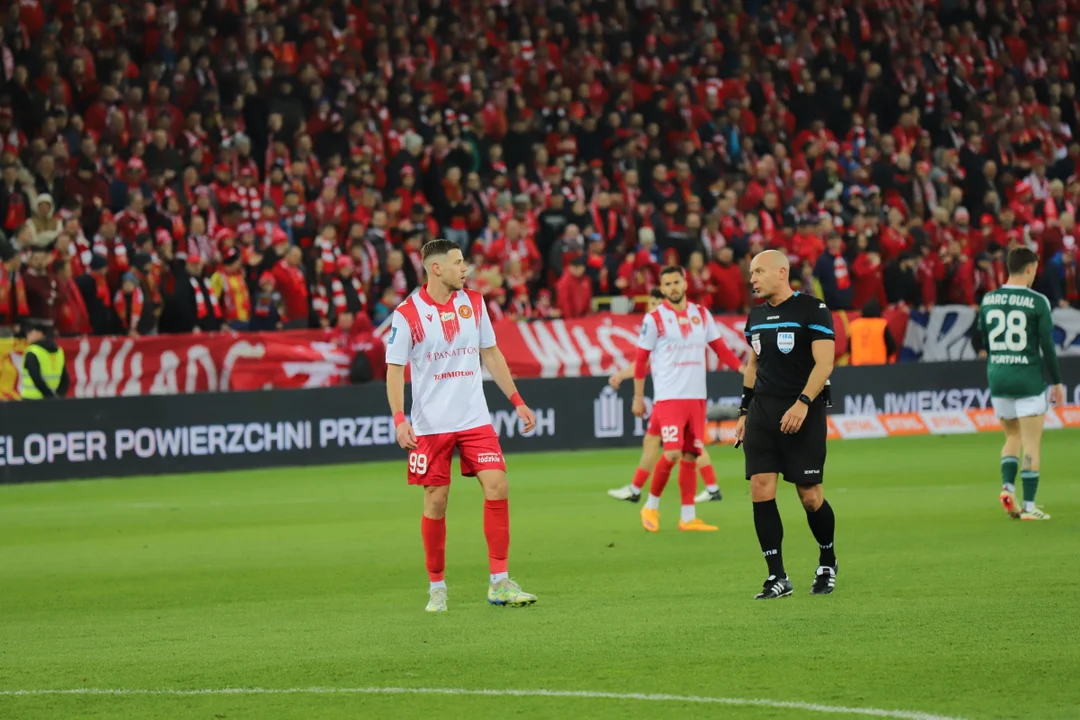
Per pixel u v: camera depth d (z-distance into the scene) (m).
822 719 19.48
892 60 110.19
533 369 76.31
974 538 39.69
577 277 79.75
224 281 72.50
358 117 86.38
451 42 96.38
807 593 30.48
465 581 33.94
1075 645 24.31
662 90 98.12
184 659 24.84
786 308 29.50
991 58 115.50
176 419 65.25
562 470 64.00
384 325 74.62
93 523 48.06
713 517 46.62
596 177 88.88
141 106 80.06
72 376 66.75
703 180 92.44
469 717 19.97
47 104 77.94
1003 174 104.31
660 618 27.69
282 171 79.56
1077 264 94.81
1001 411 44.16
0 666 24.58
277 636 26.97
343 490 57.69
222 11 88.50
